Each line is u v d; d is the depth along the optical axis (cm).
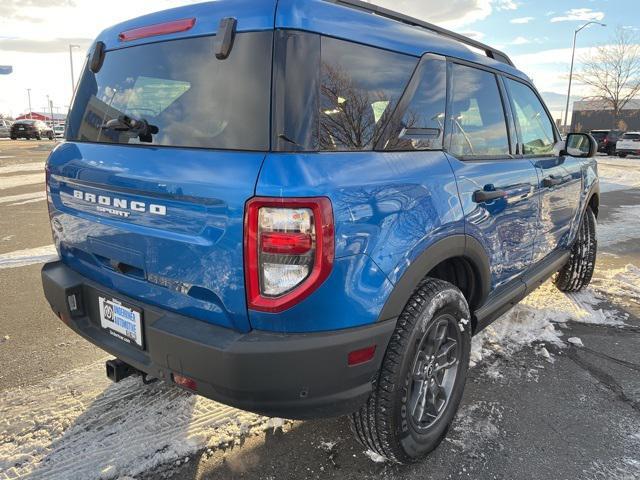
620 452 246
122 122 211
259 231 164
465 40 290
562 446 249
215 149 182
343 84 189
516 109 319
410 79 220
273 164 165
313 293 169
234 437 246
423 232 205
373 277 184
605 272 539
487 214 254
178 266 187
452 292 227
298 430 253
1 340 345
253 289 169
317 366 174
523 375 317
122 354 212
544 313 416
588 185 425
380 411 205
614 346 362
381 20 218
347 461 234
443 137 239
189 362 181
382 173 192
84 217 227
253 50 177
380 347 191
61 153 245
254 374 170
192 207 178
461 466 233
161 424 254
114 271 219
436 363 235
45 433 245
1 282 463
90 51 253
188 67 196
